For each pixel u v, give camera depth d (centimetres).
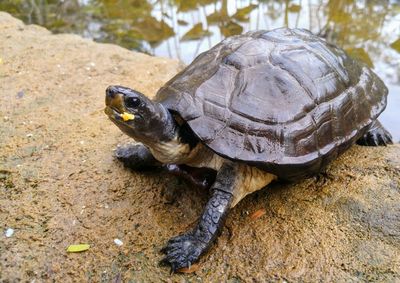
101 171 43
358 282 32
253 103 35
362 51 81
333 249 35
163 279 33
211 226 34
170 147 35
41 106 54
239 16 95
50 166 44
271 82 36
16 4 105
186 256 33
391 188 40
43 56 65
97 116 53
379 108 43
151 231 37
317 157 36
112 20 97
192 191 41
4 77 60
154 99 38
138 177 43
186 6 101
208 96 35
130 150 43
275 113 35
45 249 36
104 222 38
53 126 51
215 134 34
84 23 96
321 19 94
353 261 34
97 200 40
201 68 38
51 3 106
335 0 101
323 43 43
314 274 33
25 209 39
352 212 38
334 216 38
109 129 50
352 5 100
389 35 87
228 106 35
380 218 37
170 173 40
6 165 45
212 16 95
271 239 36
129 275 34
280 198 40
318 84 38
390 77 74
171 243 34
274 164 34
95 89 58
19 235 37
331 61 41
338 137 38
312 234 36
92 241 36
